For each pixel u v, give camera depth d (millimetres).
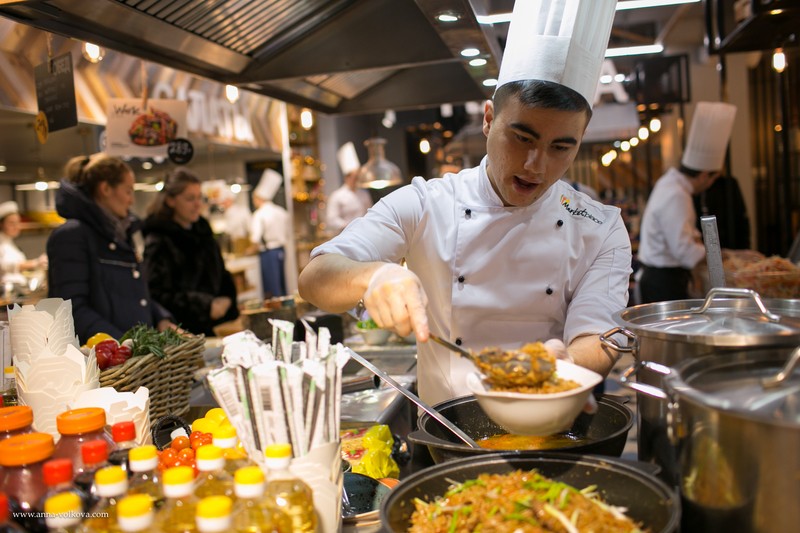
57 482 929
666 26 6258
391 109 3506
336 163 10055
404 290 1133
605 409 1334
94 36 1999
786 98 5266
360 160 10891
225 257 6992
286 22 2416
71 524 856
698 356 1043
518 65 1455
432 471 1084
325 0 2354
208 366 2705
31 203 6453
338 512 1089
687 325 1146
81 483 977
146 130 3645
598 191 10141
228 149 6785
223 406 1054
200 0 1990
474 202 1775
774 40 3309
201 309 3863
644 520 972
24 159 5613
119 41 2086
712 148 4559
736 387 956
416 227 1813
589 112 1504
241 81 2668
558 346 1224
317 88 3148
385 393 2293
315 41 2539
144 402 1354
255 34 2408
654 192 4805
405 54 2488
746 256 3873
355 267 1333
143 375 1842
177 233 3943
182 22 2111
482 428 1429
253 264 7375
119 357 1843
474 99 3367
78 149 5266
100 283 3225
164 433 1888
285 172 7684
